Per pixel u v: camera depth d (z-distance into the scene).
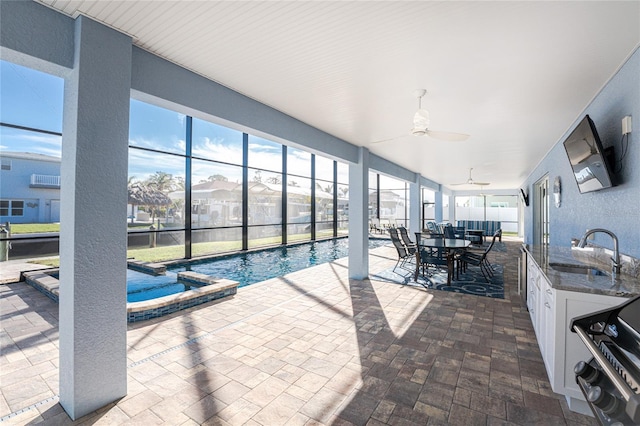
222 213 10.73
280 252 9.48
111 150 1.84
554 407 1.84
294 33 1.94
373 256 8.08
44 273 5.15
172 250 10.03
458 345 2.71
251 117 3.04
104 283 1.83
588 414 1.77
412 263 6.94
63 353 1.80
